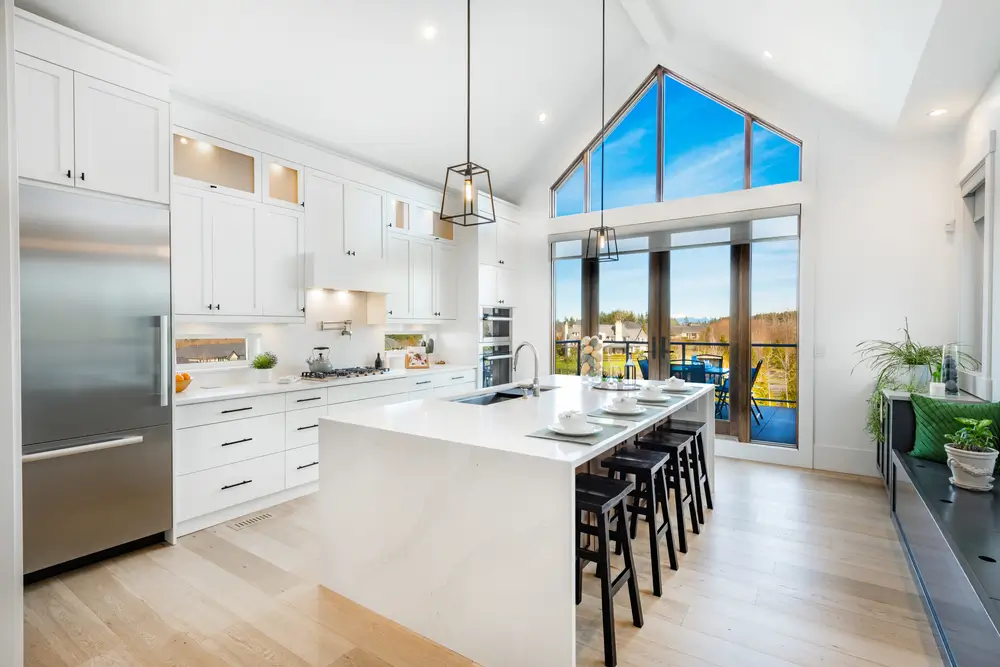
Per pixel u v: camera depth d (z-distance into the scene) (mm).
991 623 1436
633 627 2119
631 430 2205
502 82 4625
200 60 3277
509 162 5820
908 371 4055
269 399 3586
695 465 3301
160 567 2689
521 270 6352
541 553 1766
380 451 2223
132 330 2824
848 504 3607
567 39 4539
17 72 2412
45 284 2492
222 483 3301
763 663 1888
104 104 2713
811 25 3213
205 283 3447
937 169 4035
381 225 4742
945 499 2410
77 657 1941
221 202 3541
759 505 3602
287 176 4035
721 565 2686
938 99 3318
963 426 2965
